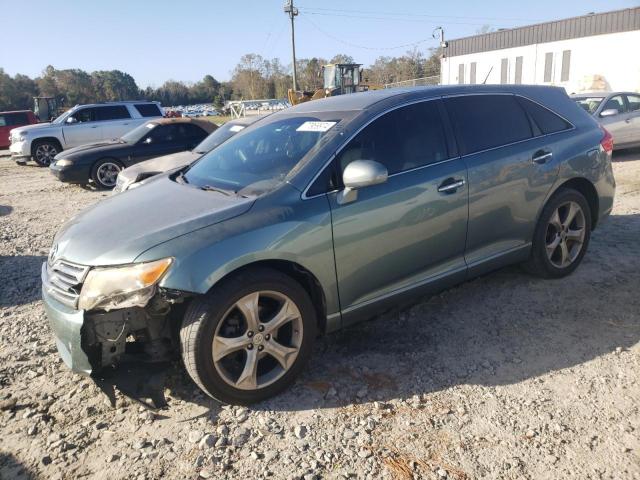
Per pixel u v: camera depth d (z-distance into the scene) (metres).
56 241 3.43
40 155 16.22
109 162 11.40
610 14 28.56
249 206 3.13
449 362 3.51
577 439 2.71
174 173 4.36
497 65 35.72
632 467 2.50
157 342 3.06
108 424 3.01
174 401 3.18
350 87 27.25
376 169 3.17
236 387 3.03
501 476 2.49
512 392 3.14
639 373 3.25
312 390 3.26
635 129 11.62
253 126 4.42
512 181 4.12
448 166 3.79
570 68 31.09
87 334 2.82
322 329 3.42
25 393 3.35
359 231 3.33
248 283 2.97
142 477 2.58
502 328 3.93
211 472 2.60
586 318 4.00
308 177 3.29
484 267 4.13
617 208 7.16
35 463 2.71
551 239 4.63
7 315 4.59
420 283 3.75
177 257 2.81
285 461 2.66
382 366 3.50
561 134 4.59
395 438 2.79
